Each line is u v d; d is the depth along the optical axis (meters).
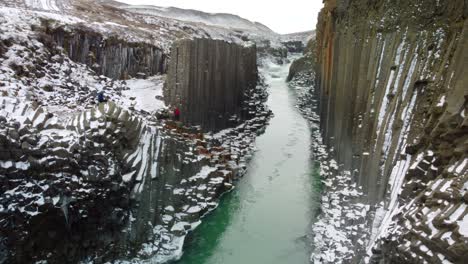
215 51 28.09
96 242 14.90
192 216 18.44
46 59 24.64
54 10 34.00
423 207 10.35
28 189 12.98
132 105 23.09
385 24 19.08
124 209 15.70
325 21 36.56
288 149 29.45
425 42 15.94
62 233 13.87
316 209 19.78
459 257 8.23
